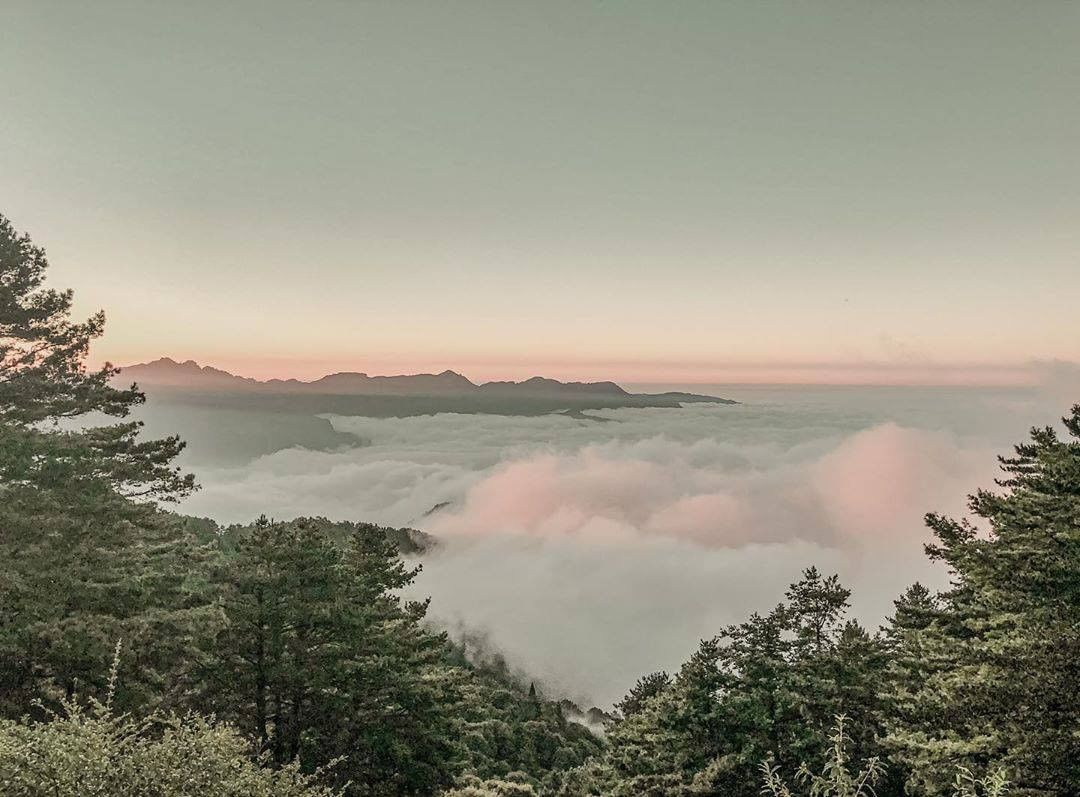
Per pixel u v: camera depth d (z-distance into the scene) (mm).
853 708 20203
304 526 24641
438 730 24281
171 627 21000
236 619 21969
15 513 18469
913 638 18250
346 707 22234
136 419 23625
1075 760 12211
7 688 17891
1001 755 12867
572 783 33344
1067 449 15391
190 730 10281
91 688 18266
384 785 22375
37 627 17172
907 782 14992
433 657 26859
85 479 20344
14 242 22703
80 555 19203
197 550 24344
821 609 23844
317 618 22891
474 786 30094
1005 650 13688
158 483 22781
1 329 22141
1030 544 14836
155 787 8781
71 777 8289
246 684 22094
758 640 23750
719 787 20219
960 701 13828
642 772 22625
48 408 22203
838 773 5789
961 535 17438
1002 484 18203
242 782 9789
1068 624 13367
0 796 8031
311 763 21750
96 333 23781
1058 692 12789
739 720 21062
